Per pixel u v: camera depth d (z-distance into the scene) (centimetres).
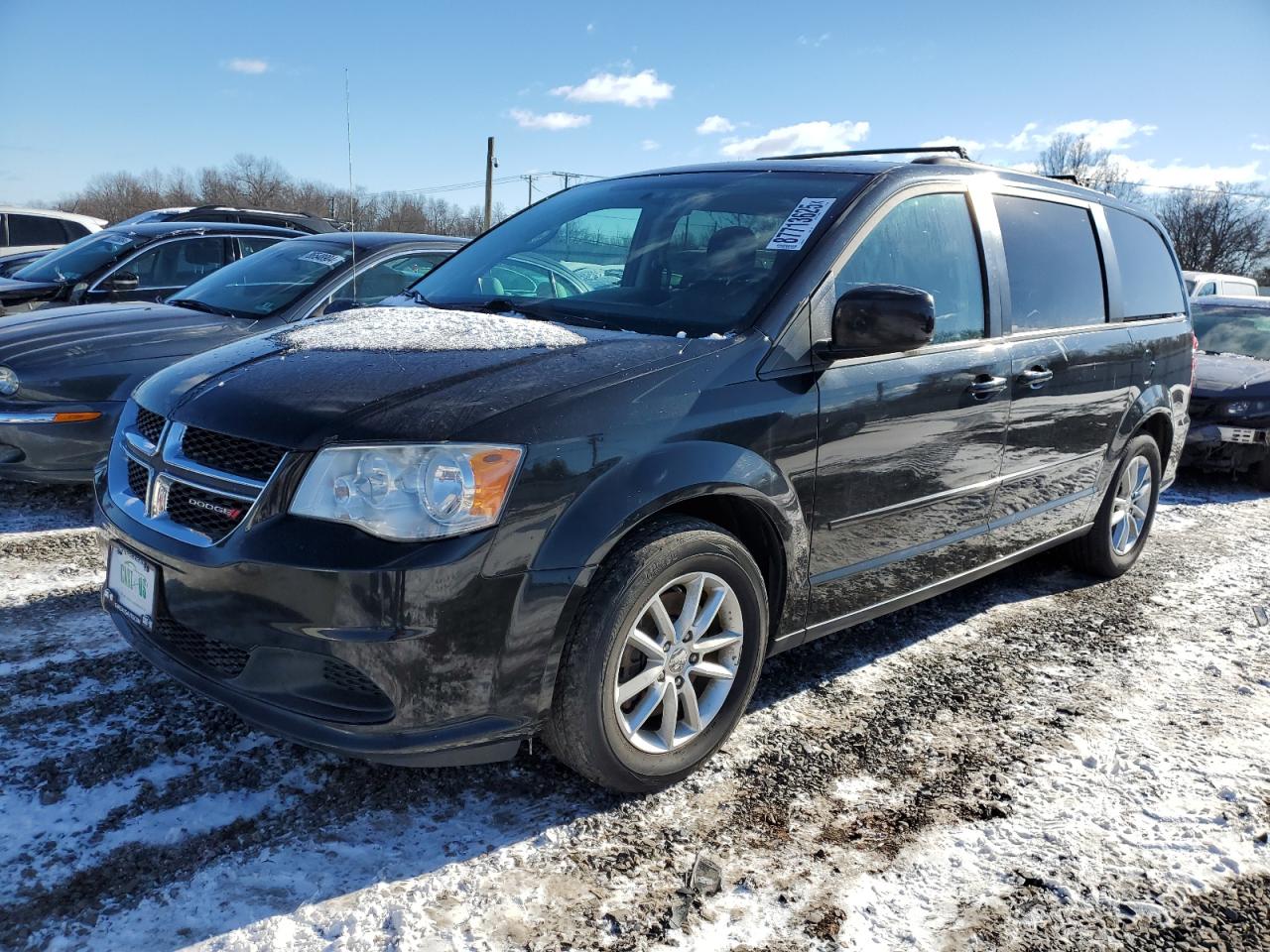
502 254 377
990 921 227
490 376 247
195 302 571
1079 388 408
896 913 228
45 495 529
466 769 277
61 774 259
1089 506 449
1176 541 584
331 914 215
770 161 381
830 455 292
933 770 293
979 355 349
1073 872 246
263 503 227
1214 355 880
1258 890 244
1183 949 221
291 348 279
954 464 343
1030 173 421
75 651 336
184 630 246
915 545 339
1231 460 745
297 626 221
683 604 266
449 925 214
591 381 248
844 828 260
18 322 526
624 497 240
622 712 257
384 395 237
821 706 331
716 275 309
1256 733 327
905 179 340
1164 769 299
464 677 225
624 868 238
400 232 646
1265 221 4781
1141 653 395
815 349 291
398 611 216
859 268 313
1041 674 368
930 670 366
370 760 224
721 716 280
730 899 229
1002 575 491
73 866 225
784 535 284
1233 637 420
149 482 255
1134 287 470
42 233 1611
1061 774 293
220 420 242
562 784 273
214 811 249
